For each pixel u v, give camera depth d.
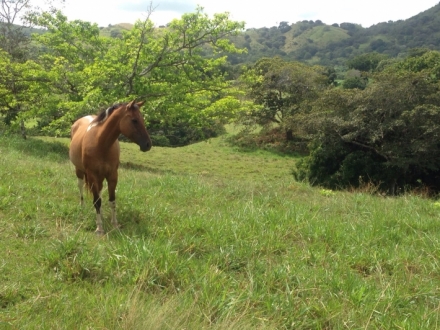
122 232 6.27
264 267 5.25
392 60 62.75
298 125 24.36
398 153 20.67
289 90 38.38
